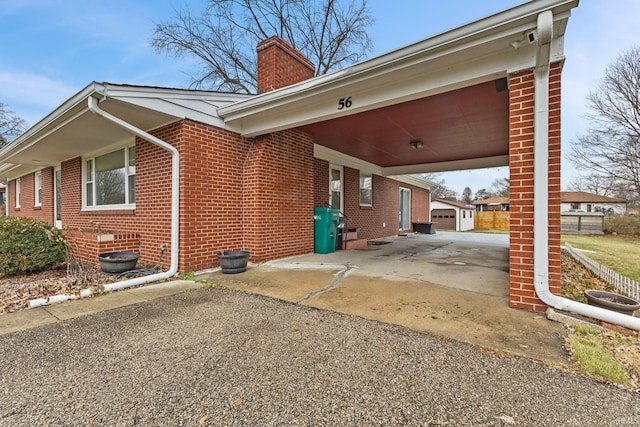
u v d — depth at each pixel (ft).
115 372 7.23
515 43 10.73
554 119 10.81
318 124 21.44
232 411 5.89
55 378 6.99
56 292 13.50
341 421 5.63
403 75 13.42
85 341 8.87
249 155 20.77
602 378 6.91
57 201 32.30
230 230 19.94
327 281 15.80
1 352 8.21
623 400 6.16
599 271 20.61
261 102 17.24
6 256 15.81
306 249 24.53
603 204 88.99
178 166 17.17
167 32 46.06
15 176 43.93
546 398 6.23
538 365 7.48
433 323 10.15
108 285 14.19
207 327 9.89
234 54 52.75
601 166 61.67
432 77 13.16
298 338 9.05
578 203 92.27
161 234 18.74
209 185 18.62
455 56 11.92
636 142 57.00
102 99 14.52
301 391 6.50
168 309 11.64
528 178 11.24
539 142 10.71
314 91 15.56
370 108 15.39
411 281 15.76
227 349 8.37
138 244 20.44
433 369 7.33
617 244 47.01
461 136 24.34
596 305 10.61
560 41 10.55
